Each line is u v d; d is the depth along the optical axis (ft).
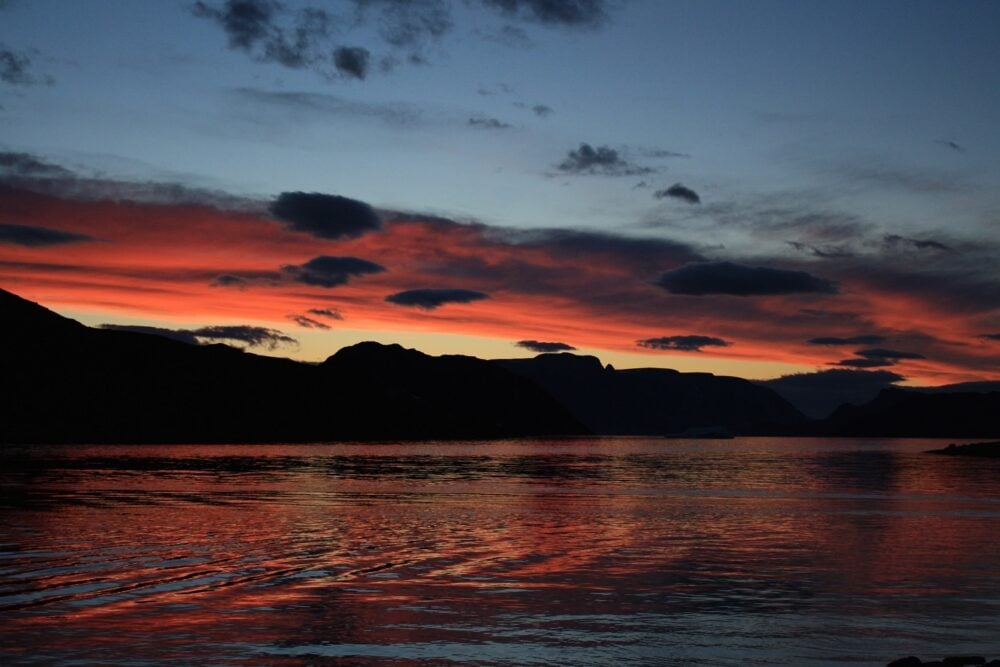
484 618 56.13
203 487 179.93
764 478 244.63
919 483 219.20
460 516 123.54
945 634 52.80
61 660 45.73
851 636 52.19
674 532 105.29
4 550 84.79
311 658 46.55
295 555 82.64
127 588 65.62
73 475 219.82
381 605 60.03
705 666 45.93
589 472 278.46
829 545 93.30
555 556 83.56
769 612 58.44
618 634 52.26
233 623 54.24
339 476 232.12
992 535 103.45
